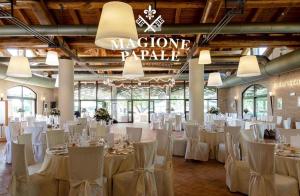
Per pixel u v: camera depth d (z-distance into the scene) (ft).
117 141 16.35
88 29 21.04
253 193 11.08
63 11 23.89
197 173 18.62
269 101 42.19
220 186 15.62
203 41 27.30
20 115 48.85
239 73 17.57
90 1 20.27
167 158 13.48
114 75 50.98
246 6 20.10
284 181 11.29
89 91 67.62
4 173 18.51
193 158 22.40
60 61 30.50
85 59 35.29
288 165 11.88
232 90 59.52
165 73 56.54
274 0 19.26
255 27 20.75
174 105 67.62
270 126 22.86
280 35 28.94
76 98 67.36
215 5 21.09
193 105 31.58
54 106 59.93
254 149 11.02
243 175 14.06
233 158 14.67
